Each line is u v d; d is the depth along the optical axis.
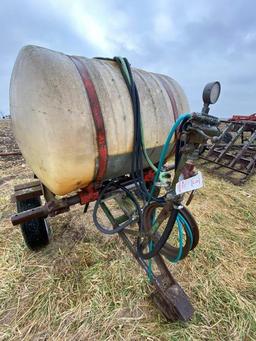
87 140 1.25
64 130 1.17
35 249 2.03
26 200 1.94
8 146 6.44
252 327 1.44
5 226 2.38
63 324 1.44
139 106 1.40
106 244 2.12
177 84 1.89
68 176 1.28
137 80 1.55
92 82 1.26
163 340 1.35
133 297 1.61
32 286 1.70
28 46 1.26
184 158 1.08
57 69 1.16
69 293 1.64
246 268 1.90
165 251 1.44
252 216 2.70
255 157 4.01
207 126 1.01
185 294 1.50
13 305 1.57
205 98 1.28
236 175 4.04
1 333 1.40
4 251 2.04
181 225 1.26
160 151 1.70
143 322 1.45
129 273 1.79
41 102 1.14
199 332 1.39
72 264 1.89
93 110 1.24
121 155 1.43
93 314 1.49
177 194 1.11
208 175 4.04
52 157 1.21
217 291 1.67
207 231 2.32
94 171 1.36
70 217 2.52
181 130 1.08
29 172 4.18
